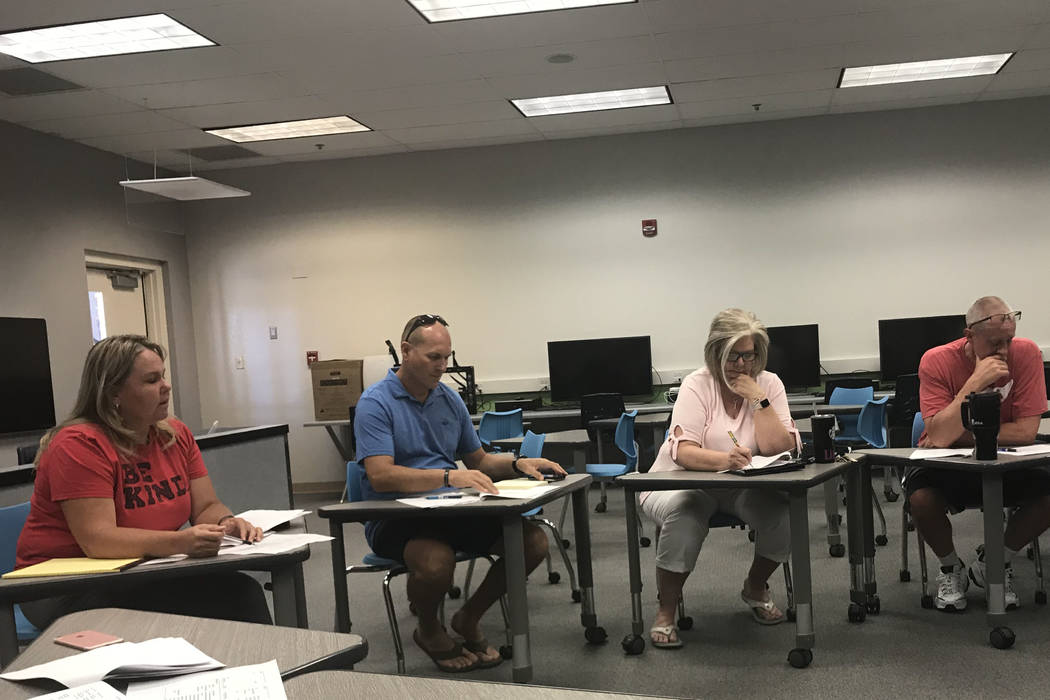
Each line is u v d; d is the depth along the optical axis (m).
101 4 4.53
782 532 3.19
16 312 6.54
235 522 2.23
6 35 4.92
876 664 2.89
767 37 5.70
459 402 3.33
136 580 1.97
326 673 1.18
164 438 2.44
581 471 5.28
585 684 2.88
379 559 3.19
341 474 8.78
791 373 7.73
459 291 8.50
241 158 8.28
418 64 5.83
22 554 2.22
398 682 1.14
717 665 2.98
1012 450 3.11
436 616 3.03
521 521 2.72
